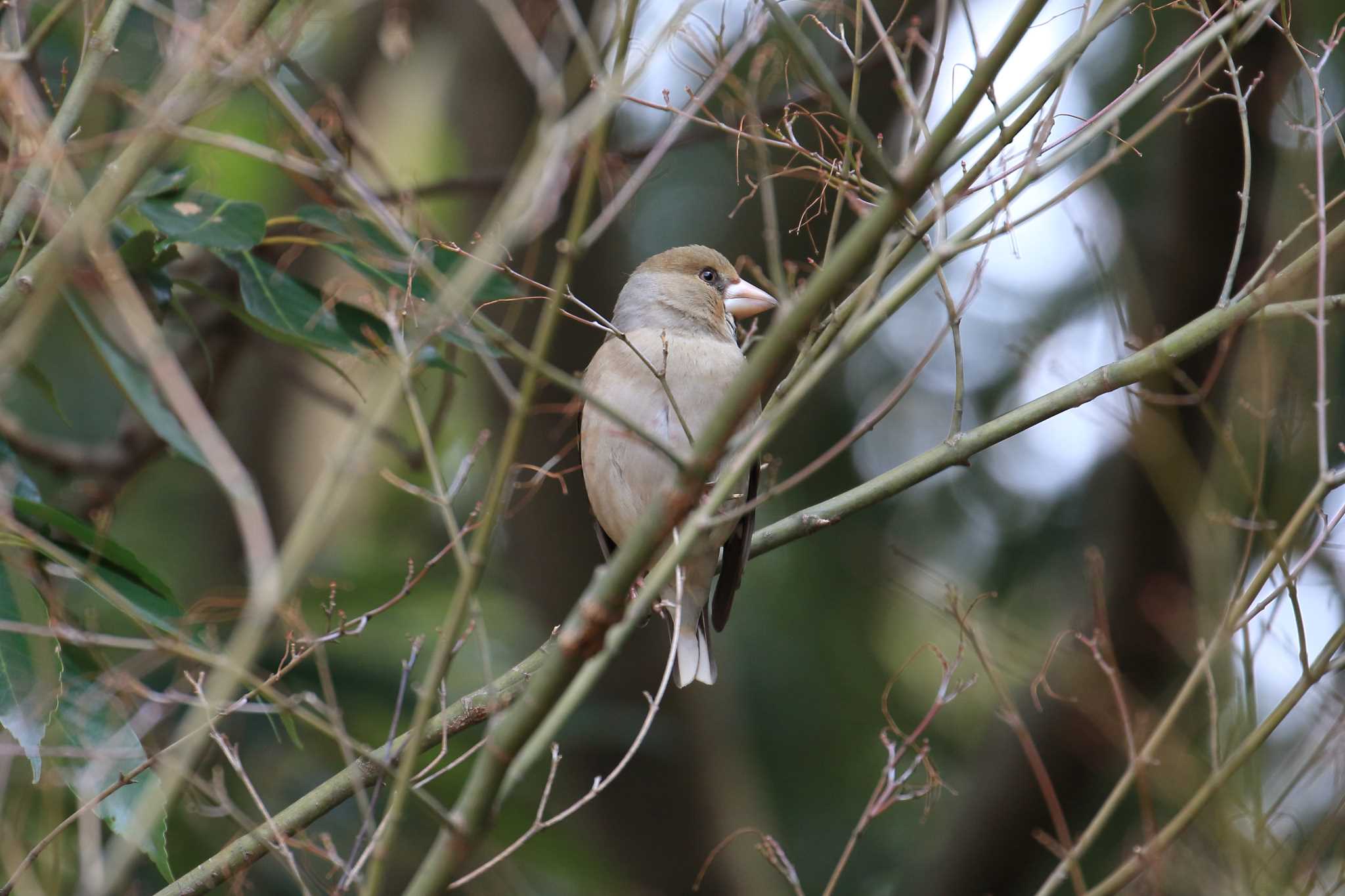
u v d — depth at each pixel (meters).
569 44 8.43
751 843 12.70
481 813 5.07
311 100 9.25
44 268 6.65
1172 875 8.78
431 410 12.45
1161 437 9.99
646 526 5.03
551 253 11.61
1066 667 11.75
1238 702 8.41
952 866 12.54
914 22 6.82
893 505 15.07
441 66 13.60
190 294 10.25
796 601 15.13
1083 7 6.07
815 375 5.25
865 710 14.91
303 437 14.20
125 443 10.04
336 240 8.15
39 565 6.89
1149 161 12.81
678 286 10.73
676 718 12.36
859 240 4.93
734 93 7.78
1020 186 5.51
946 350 14.68
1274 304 7.12
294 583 5.42
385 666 10.80
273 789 9.95
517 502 12.43
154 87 6.93
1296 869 8.27
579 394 5.09
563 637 5.05
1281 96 10.40
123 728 6.40
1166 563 11.38
